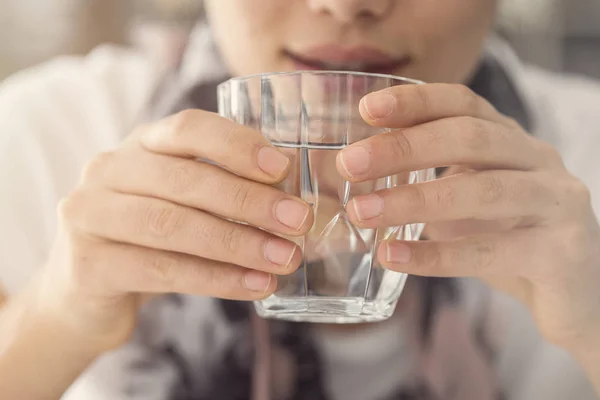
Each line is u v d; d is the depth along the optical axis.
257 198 0.27
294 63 0.36
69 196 0.30
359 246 0.28
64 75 0.66
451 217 0.28
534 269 0.31
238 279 0.29
